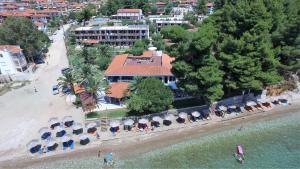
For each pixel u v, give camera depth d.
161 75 63.06
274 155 44.12
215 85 51.44
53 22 156.88
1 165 44.06
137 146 47.72
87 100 61.16
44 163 44.22
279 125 52.09
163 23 132.75
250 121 53.66
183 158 44.34
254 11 52.62
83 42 113.00
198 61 50.62
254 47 52.56
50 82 77.56
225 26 57.41
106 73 64.81
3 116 59.28
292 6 68.06
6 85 76.88
